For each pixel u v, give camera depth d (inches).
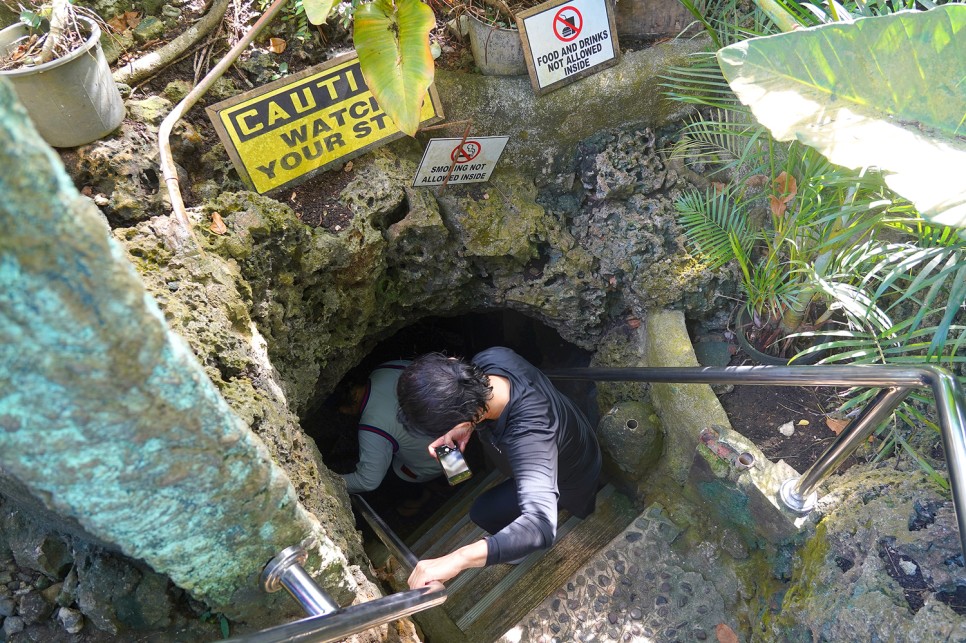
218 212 85.2
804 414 90.8
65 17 73.6
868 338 78.0
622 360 111.4
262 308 87.0
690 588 92.0
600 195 106.3
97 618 61.2
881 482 78.2
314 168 92.1
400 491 140.9
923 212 47.8
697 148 105.0
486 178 102.7
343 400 141.4
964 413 52.2
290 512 48.6
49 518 61.4
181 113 83.4
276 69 94.2
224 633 60.5
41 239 26.4
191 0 95.1
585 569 95.3
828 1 68.4
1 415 30.5
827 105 54.0
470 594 100.8
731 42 92.4
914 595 67.4
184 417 35.9
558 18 93.8
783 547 86.0
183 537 42.9
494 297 112.1
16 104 25.1
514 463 73.7
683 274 101.1
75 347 29.6
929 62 52.6
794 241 82.9
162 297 72.3
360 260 95.3
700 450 90.3
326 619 47.7
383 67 77.6
